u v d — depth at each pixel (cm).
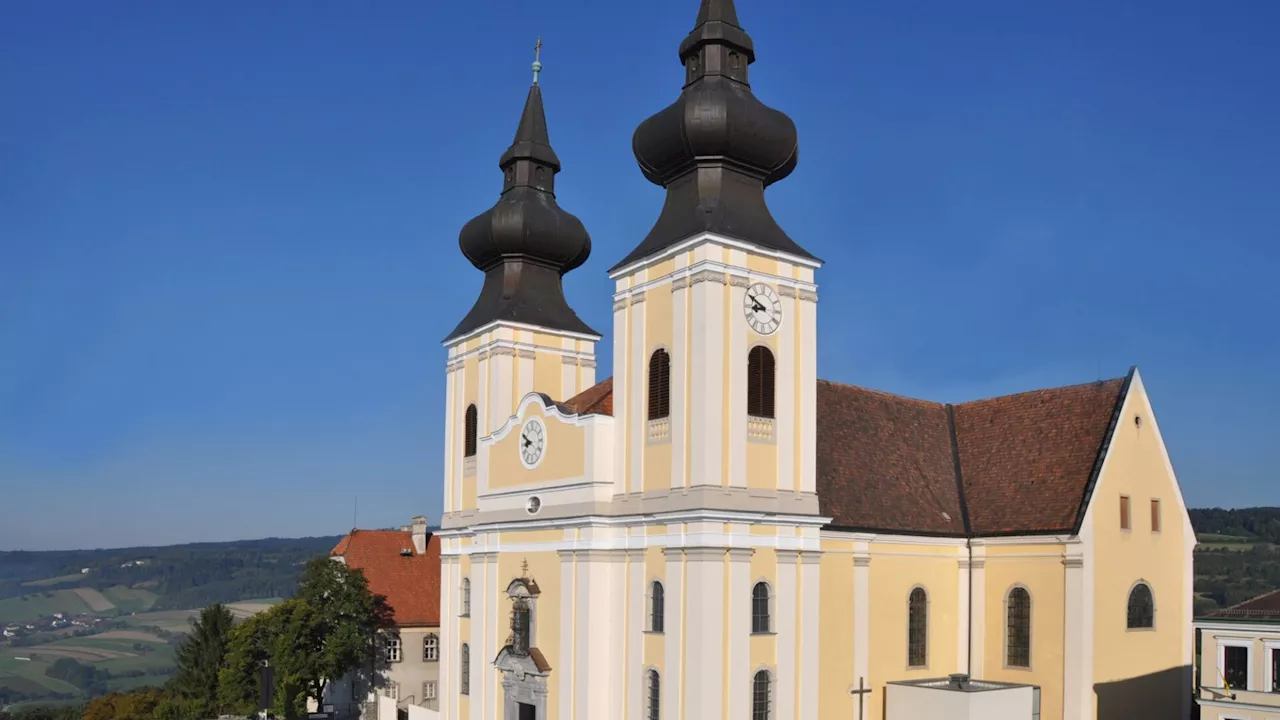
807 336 4753
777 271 4691
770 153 4816
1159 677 5303
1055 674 5075
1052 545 5150
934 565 5403
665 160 4866
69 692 18475
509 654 5228
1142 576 5306
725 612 4312
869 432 5666
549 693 4978
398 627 8362
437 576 8788
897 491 5444
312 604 7594
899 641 5184
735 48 4878
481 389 6088
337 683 8112
